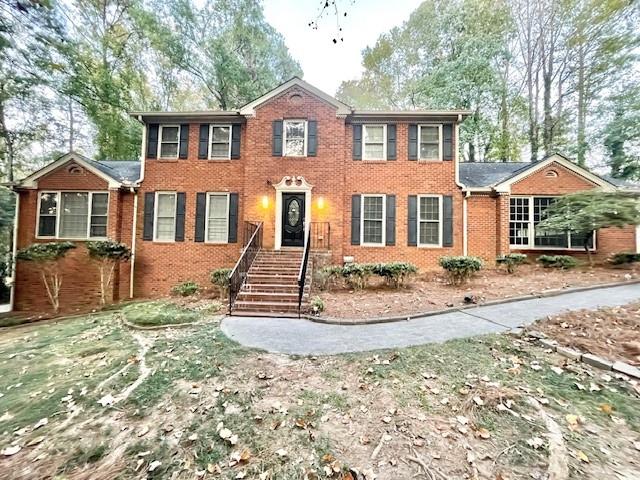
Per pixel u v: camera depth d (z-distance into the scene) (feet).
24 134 51.19
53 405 10.37
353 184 35.09
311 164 34.27
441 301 21.36
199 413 9.33
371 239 34.78
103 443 8.37
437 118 34.73
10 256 34.50
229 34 61.26
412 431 8.06
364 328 16.79
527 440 7.47
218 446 7.97
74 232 34.37
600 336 12.64
